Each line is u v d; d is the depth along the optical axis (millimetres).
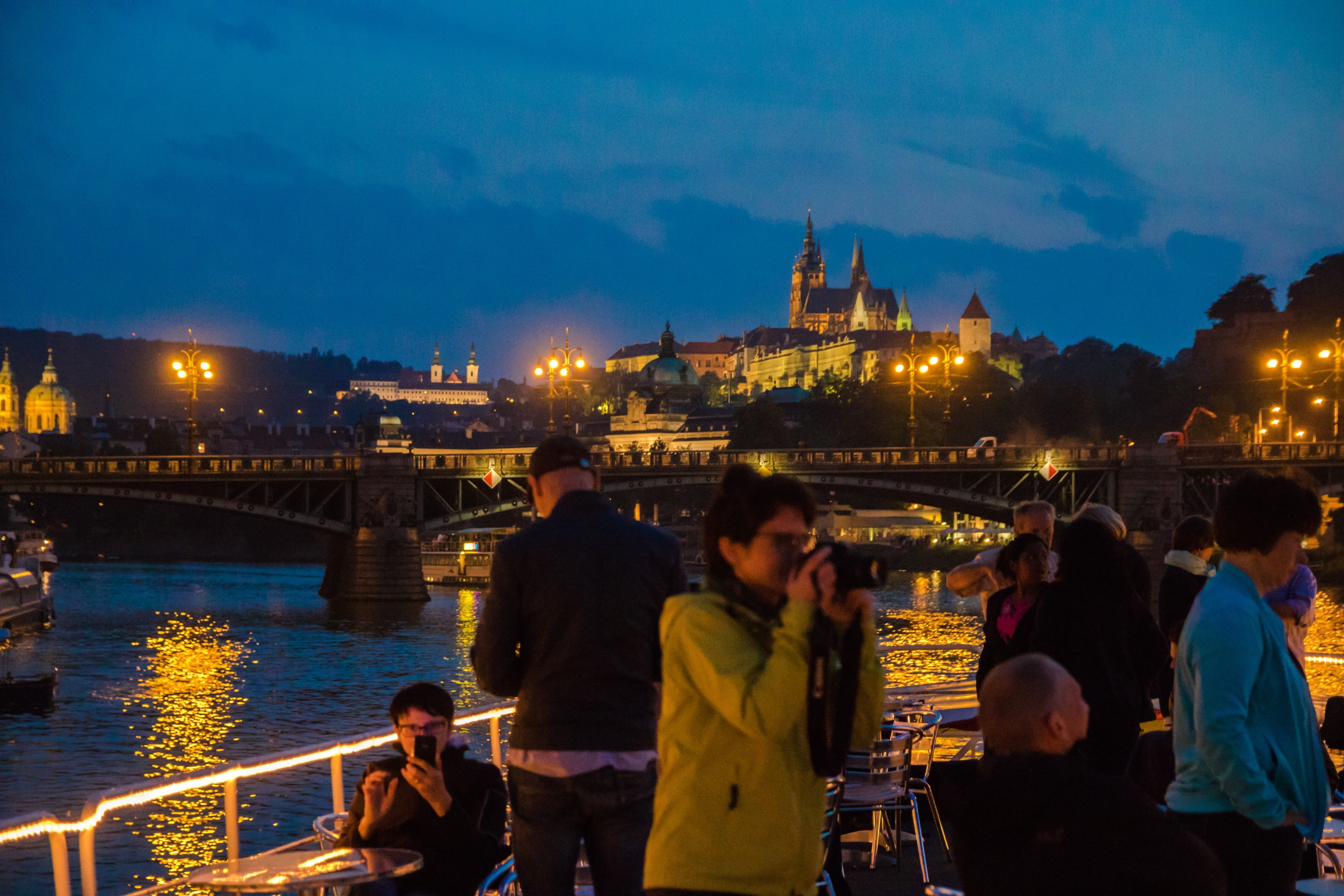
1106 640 8398
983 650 10055
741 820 4910
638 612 6598
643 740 6594
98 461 91312
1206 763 6121
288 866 6977
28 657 66812
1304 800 6289
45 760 42000
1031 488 111875
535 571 6539
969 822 5129
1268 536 6309
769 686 4629
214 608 94938
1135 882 4895
